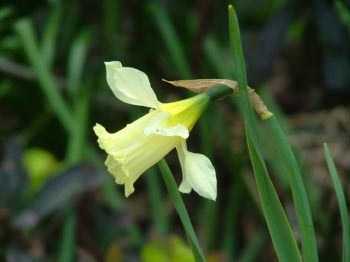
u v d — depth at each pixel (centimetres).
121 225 59
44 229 60
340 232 63
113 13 74
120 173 33
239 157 72
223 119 74
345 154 70
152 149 32
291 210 62
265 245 68
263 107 33
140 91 32
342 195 34
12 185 58
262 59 65
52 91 68
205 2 71
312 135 72
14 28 71
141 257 58
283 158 33
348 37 63
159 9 72
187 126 33
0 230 58
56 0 74
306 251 33
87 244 59
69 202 59
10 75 75
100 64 73
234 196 70
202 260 33
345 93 67
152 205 67
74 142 66
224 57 74
